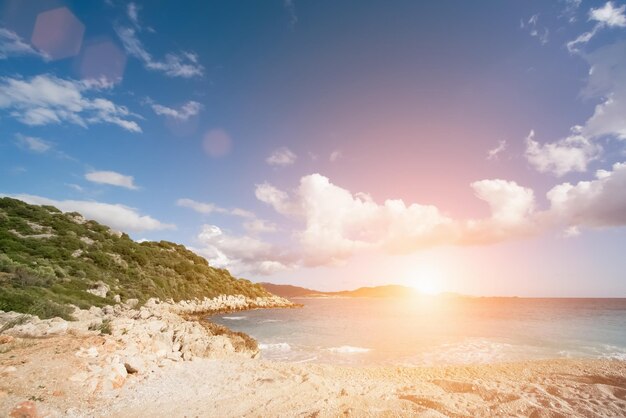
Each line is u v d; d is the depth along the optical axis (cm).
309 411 706
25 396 644
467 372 1285
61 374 764
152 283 4269
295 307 7994
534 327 3156
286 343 2184
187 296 4856
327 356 1748
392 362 1598
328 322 3784
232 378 980
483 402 805
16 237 3403
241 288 7162
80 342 1009
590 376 1130
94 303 2552
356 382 1055
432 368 1370
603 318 4375
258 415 684
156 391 818
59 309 1827
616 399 821
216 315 4694
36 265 2780
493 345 2064
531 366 1396
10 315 1458
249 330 3005
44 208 4881
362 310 6712
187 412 697
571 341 2225
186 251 6994
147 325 1550
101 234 4872
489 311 6328
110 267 3925
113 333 1311
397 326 3303
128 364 921
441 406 749
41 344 965
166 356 1166
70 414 634
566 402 799
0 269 2225
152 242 6606
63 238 3928
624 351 1869
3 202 4409
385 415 671
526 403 775
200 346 1336
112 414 662
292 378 995
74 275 3133
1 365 759
